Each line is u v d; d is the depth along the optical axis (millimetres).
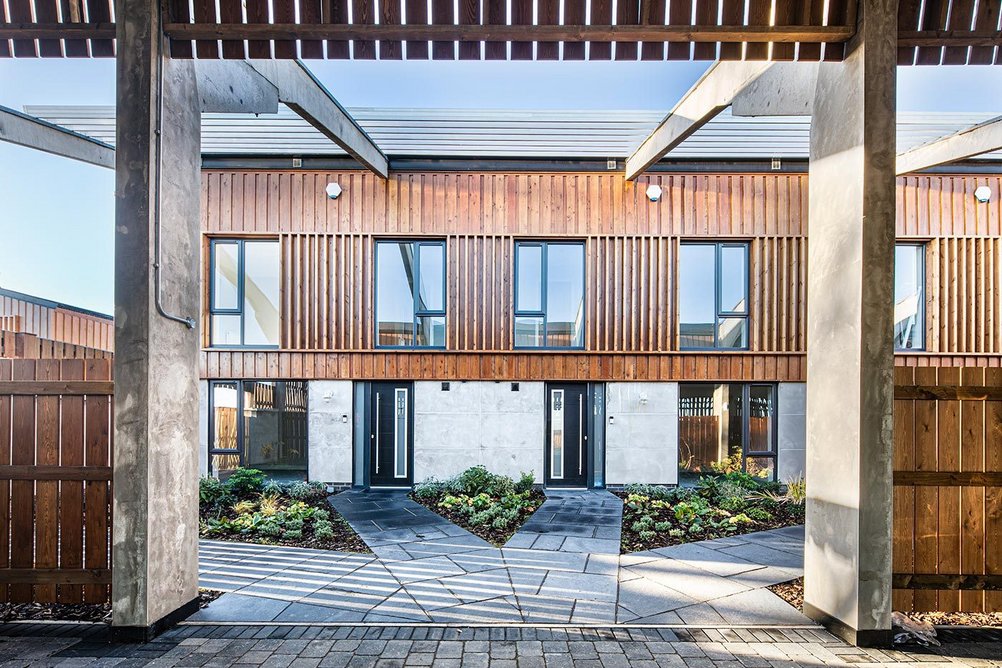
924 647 3328
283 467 8617
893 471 3678
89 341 10812
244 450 8625
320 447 8523
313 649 3281
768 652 3275
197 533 3906
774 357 8641
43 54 3736
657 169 8633
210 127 7543
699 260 8836
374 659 3164
